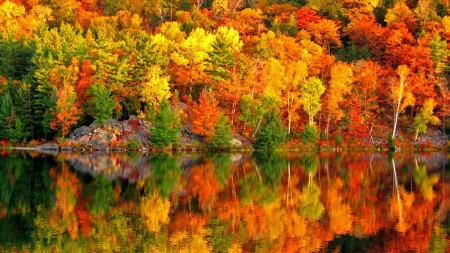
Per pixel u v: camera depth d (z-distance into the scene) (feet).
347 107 304.50
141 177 175.83
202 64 294.87
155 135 262.47
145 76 277.03
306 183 167.63
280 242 98.89
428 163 226.17
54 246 94.58
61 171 186.09
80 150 257.55
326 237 102.83
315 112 287.28
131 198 138.72
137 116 273.54
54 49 292.20
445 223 114.42
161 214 120.98
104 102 260.83
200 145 271.49
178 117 271.69
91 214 119.85
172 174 184.03
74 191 147.84
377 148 287.69
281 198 141.90
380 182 170.19
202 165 210.79
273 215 121.19
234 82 289.94
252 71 290.76
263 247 95.71
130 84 280.10
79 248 93.61
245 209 127.44
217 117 270.05
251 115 282.56
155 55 285.23
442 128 307.78
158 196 142.41
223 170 196.65
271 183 167.02
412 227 110.83
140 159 228.43
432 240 100.58
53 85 271.49
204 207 129.08
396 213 124.26
